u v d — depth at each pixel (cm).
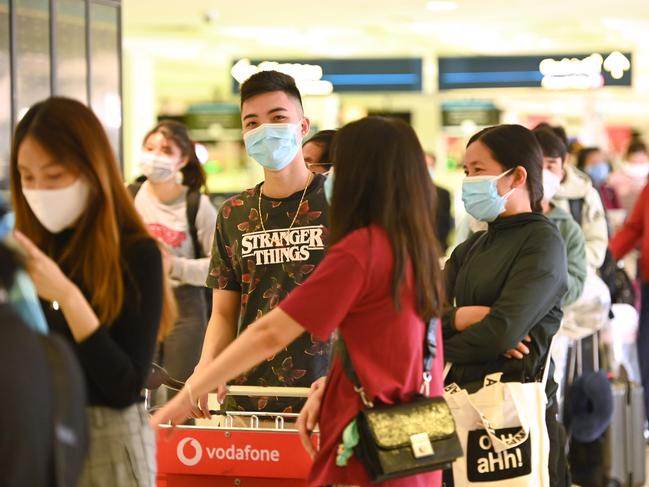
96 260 373
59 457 288
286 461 472
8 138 961
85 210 377
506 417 504
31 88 993
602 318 752
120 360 368
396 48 2522
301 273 531
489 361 514
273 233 535
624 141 3550
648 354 960
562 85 2462
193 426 479
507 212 541
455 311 522
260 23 2142
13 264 295
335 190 402
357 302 395
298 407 521
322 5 1923
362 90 2522
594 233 819
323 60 2522
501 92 2544
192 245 802
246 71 2548
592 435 741
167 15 2038
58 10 1022
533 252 520
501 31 2262
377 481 386
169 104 2872
